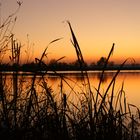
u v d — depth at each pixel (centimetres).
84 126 194
